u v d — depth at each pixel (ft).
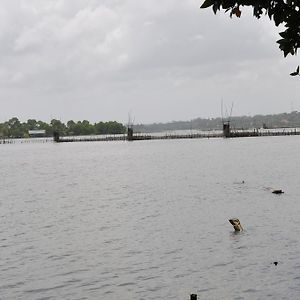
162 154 436.35
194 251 80.12
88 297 59.93
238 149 457.68
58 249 85.20
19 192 186.60
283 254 74.90
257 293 58.49
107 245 87.25
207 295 58.90
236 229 94.68
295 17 16.44
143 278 66.64
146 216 118.62
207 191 165.99
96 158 422.41
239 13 17.04
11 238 95.91
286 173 220.64
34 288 63.62
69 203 149.07
